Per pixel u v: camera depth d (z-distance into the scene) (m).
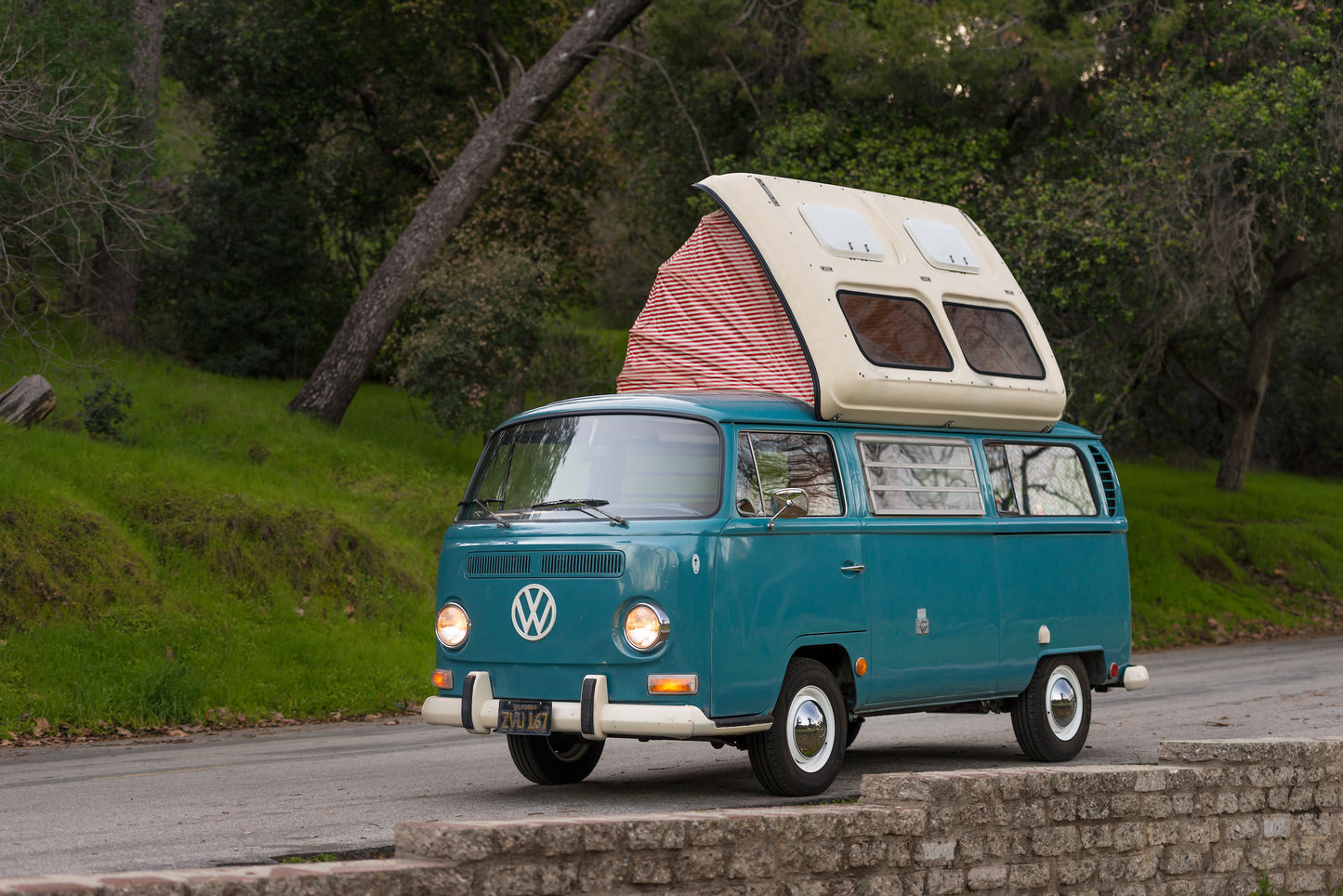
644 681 8.07
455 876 4.85
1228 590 28.91
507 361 25.59
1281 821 7.55
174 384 25.75
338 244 37.09
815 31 24.77
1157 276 23.73
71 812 8.41
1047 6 25.39
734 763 10.70
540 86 26.61
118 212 23.58
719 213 9.99
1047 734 10.59
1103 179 24.59
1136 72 26.38
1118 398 25.25
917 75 24.06
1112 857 6.83
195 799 8.97
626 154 31.16
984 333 10.58
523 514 8.81
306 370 33.03
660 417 8.74
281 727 14.27
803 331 9.33
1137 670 11.49
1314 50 25.36
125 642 14.85
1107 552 11.34
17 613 14.69
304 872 4.59
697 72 27.12
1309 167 24.00
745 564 8.27
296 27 33.47
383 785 9.65
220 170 34.12
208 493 18.47
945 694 9.72
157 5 28.33
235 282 32.53
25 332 23.53
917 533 9.52
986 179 25.22
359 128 36.69
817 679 8.73
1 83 21.11
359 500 21.34
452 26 33.47
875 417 9.50
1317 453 51.97
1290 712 14.09
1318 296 38.31
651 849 5.34
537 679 8.41
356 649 16.42
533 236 30.83
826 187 10.35
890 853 6.03
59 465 17.95
